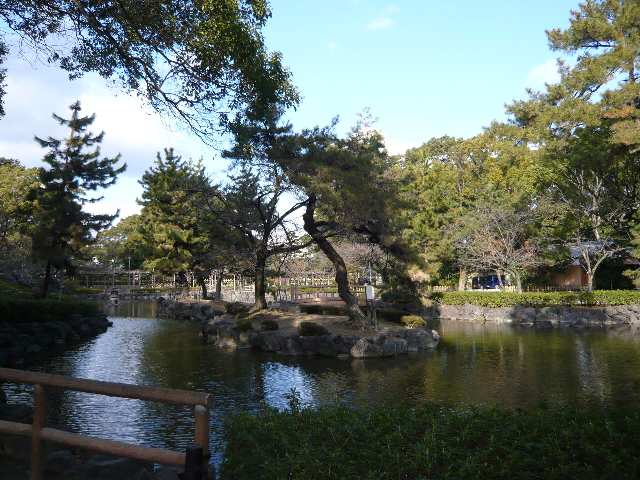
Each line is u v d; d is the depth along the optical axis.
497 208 35.00
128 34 8.82
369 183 20.67
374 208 20.53
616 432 5.34
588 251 36.09
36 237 32.06
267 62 9.31
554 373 15.65
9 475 5.70
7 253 43.53
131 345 23.81
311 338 20.67
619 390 13.07
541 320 31.67
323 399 12.86
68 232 32.94
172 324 34.59
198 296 49.00
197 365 18.36
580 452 4.96
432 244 37.53
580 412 6.24
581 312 30.55
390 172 25.30
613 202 27.97
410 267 29.92
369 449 5.19
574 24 22.30
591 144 19.48
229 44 8.48
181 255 44.09
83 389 4.20
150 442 9.23
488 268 40.31
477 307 34.97
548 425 5.69
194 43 8.62
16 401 12.14
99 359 19.72
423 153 54.00
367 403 12.27
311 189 19.77
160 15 8.47
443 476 4.58
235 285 56.12
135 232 51.31
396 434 5.50
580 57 23.47
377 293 41.44
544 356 18.97
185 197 30.56
